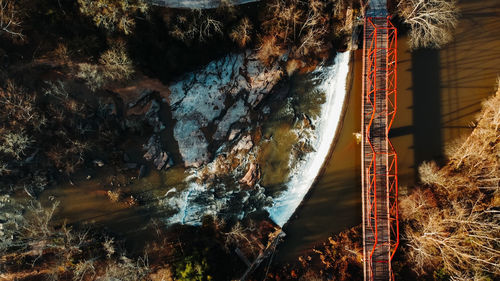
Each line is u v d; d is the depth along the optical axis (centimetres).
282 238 3512
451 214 3269
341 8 3456
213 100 3597
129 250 3478
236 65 3572
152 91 3509
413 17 3384
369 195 3275
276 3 3294
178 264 3198
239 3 3341
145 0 3020
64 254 3322
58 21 2934
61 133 3356
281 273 3453
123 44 3039
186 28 3170
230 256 3388
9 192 3422
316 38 3547
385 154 3288
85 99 3400
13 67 3156
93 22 2938
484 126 3469
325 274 3472
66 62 3188
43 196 3488
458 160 3481
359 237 3538
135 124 3472
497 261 3047
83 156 3478
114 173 3550
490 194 3331
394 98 3438
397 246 3234
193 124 3597
